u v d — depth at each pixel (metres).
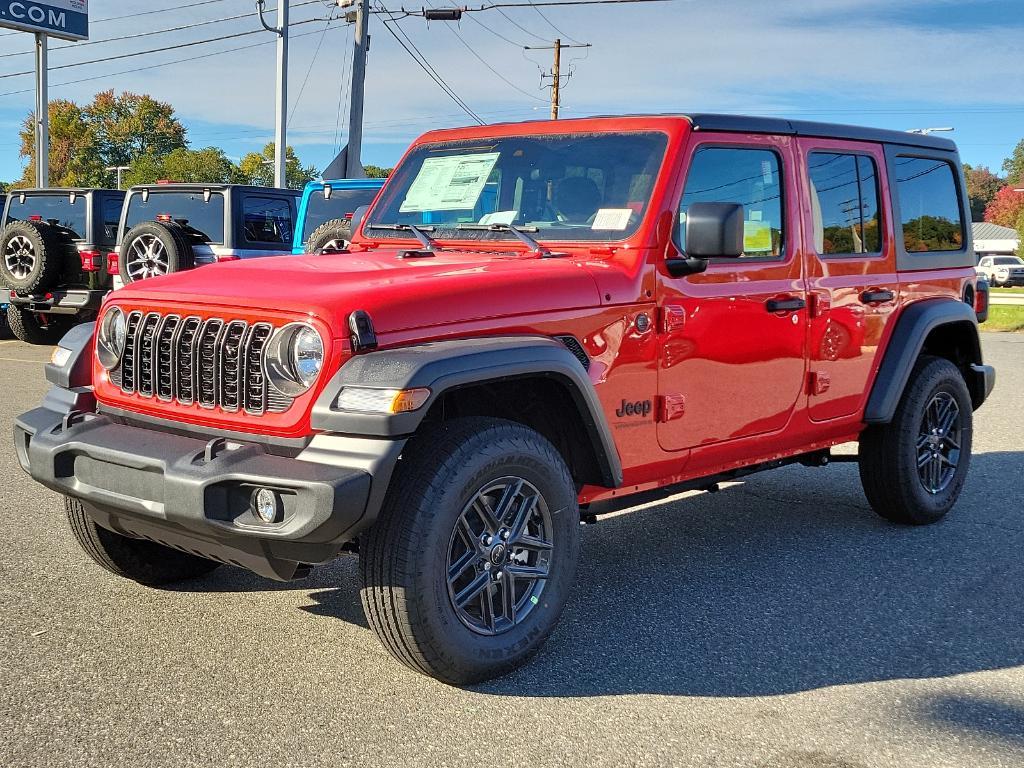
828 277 4.73
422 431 3.33
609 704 3.30
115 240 12.85
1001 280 59.66
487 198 4.43
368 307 3.17
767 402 4.47
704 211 3.73
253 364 3.27
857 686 3.48
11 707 3.18
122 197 12.98
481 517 3.39
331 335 3.12
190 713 3.17
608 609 4.20
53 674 3.44
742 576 4.65
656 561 4.88
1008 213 122.62
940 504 5.55
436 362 3.09
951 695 3.41
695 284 4.09
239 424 3.28
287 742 2.99
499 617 3.49
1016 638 3.93
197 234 11.34
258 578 4.52
